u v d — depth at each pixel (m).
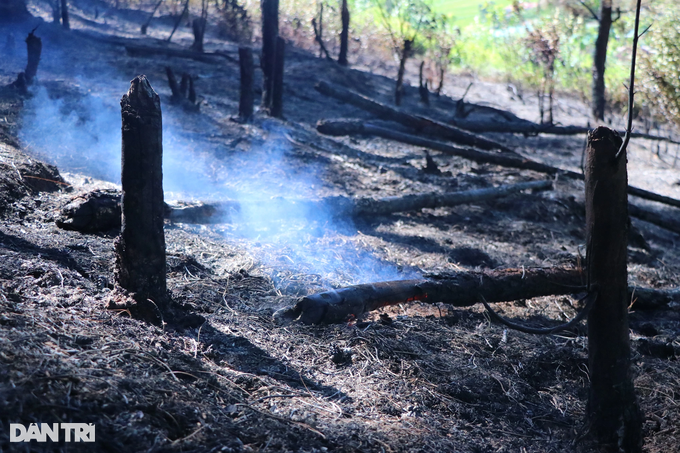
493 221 8.88
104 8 23.28
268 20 12.43
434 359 4.20
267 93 12.80
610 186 3.22
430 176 10.34
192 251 5.45
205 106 12.63
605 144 3.21
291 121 12.52
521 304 5.77
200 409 2.76
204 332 3.88
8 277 3.82
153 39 19.28
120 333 3.37
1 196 5.50
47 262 4.21
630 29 21.78
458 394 3.84
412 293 4.69
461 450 3.17
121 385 2.68
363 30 24.23
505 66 23.84
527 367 4.39
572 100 21.62
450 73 24.22
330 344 4.12
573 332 5.23
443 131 12.50
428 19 23.81
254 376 3.43
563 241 8.45
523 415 3.79
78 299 3.73
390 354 4.12
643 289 6.33
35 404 2.31
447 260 6.63
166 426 2.56
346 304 4.41
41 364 2.59
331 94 12.82
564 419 3.84
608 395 3.37
